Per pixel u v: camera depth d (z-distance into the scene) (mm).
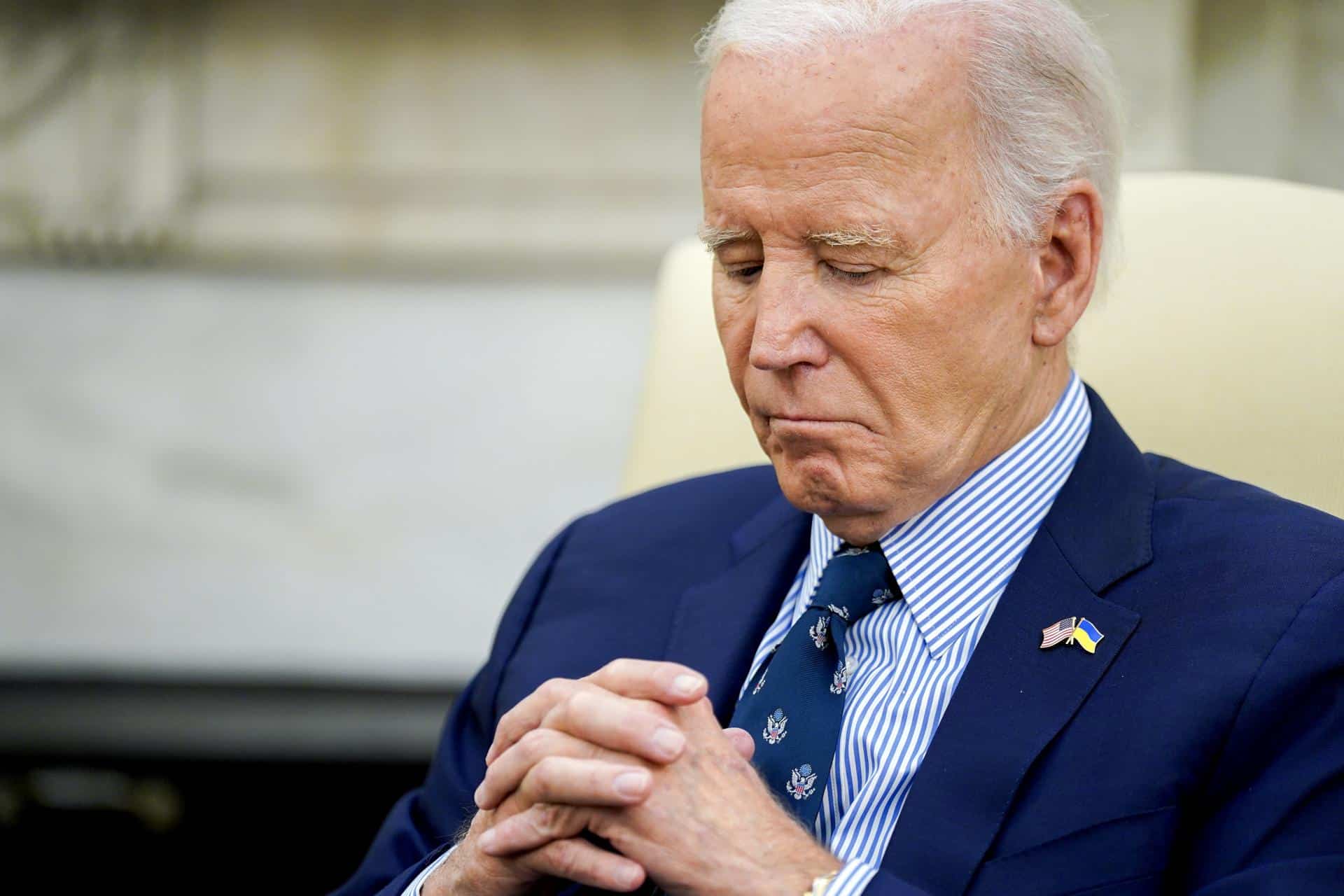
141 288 9914
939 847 3609
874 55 3699
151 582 10070
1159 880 3467
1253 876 3357
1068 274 4008
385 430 9977
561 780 3598
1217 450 4742
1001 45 3783
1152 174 5309
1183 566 3873
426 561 10039
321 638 10078
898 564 4102
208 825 10344
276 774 10359
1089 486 4133
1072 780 3609
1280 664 3547
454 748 4867
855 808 3877
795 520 4676
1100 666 3742
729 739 3787
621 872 3600
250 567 10070
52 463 10000
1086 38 4004
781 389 3836
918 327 3750
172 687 10133
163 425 9992
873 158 3678
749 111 3773
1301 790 3445
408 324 9922
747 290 3994
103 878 10234
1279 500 4039
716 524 4922
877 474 3871
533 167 9758
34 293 9906
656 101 9664
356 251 9836
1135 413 4891
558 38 9633
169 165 9766
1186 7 8945
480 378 9930
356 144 9758
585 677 4242
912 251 3709
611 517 5109
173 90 9703
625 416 9891
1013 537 4109
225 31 9656
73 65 9664
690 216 9742
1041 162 3852
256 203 9812
